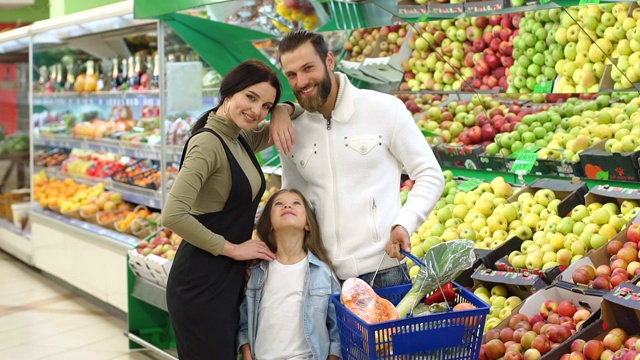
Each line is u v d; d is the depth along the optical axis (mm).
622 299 2676
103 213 5938
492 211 3875
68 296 6273
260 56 4828
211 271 2674
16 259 7766
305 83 2521
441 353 2316
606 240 3275
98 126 6547
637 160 3516
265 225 2803
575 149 3836
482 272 3312
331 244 2697
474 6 3398
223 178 2646
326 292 2678
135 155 5910
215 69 4797
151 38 6039
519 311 2992
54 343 5078
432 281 2480
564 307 2916
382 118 2635
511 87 3988
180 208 2543
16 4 8109
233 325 2738
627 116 3750
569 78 3721
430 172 2639
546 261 3320
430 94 4512
